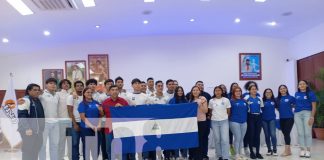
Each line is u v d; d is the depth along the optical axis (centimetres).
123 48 1071
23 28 843
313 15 854
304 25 937
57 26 866
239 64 1080
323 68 845
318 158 624
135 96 561
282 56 1091
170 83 621
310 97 641
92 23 880
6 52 1026
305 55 990
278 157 637
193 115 541
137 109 511
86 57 1062
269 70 1085
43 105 502
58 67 1059
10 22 787
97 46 1066
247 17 898
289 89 1068
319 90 875
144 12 835
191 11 845
